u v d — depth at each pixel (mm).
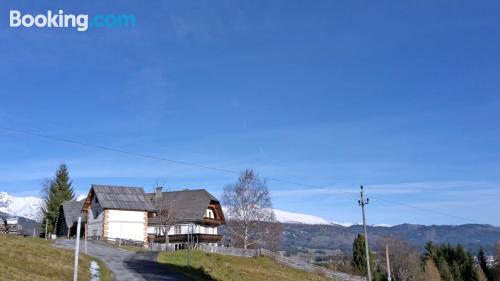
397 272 113062
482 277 120250
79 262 46812
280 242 117375
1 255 39688
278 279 60781
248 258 77188
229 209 94438
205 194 99188
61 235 110812
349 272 110125
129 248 73375
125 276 43375
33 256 42906
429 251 133750
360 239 117625
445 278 120312
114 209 86688
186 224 94875
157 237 94938
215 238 96188
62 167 123375
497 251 130250
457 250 130750
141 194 92250
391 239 118812
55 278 36500
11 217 114812
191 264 57094
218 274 52094
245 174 95312
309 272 76375
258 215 94125
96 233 89000
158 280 42031
